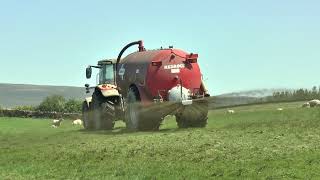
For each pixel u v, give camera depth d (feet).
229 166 77.20
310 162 76.69
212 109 149.59
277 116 150.30
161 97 152.76
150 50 158.81
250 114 156.35
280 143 97.09
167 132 134.41
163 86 152.56
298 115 149.59
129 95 156.97
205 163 81.05
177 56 153.69
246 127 129.70
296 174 69.31
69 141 121.60
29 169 83.76
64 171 80.74
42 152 103.35
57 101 327.26
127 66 163.12
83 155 96.53
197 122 151.23
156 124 150.82
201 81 154.92
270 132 115.34
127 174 75.56
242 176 70.03
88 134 141.49
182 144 103.24
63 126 197.16
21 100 507.71
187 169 76.74
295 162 77.20
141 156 91.76
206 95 151.74
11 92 584.81
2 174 79.92
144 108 150.61
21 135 136.98
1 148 112.47
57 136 134.92
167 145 103.09
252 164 77.77
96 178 73.82
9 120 230.48
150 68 152.25
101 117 164.86
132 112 153.99
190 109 149.89
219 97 147.64
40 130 159.84
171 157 88.74
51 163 89.10
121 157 91.91
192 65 153.99
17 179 75.66
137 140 114.83
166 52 153.38
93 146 108.78
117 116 164.45
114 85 171.42
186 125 152.76
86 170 80.84
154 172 75.72
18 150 108.27
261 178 68.28
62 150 104.88
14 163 90.94
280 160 79.51
